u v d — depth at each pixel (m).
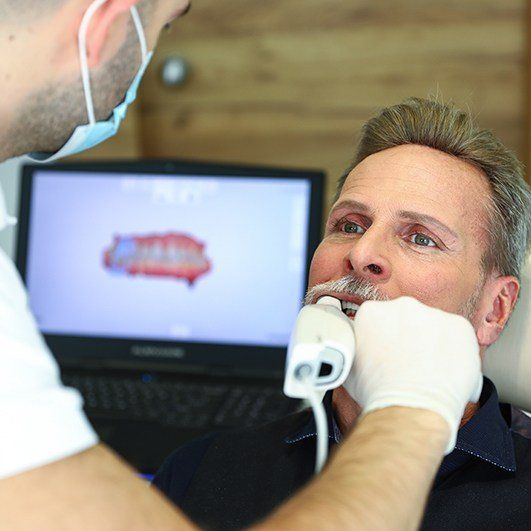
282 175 2.14
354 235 1.35
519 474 1.27
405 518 0.84
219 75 3.12
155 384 2.02
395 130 1.37
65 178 2.21
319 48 3.05
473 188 1.33
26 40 0.87
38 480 0.76
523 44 2.92
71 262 2.19
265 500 1.32
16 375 0.77
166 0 0.97
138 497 0.79
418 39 2.98
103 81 0.94
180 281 2.16
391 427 0.92
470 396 1.04
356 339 1.06
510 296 1.39
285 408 1.88
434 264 1.29
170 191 2.17
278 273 2.13
